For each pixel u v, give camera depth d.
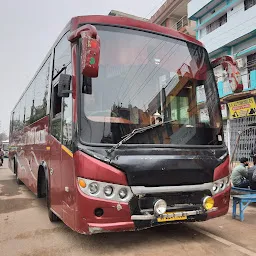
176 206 3.71
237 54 14.80
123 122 3.83
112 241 4.32
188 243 4.22
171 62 4.53
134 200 3.50
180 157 3.82
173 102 4.31
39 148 6.27
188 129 4.21
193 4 18.41
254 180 6.58
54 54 5.51
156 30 4.63
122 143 3.67
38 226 5.21
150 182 3.57
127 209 3.46
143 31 4.49
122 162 3.49
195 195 3.87
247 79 14.41
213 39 16.69
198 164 3.91
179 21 22.80
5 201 7.69
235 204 5.71
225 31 15.85
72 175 3.70
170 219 3.64
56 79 5.11
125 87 4.05
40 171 6.13
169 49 4.59
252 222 5.42
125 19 4.46
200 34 18.52
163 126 4.04
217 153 4.21
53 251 3.98
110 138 3.69
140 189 3.51
